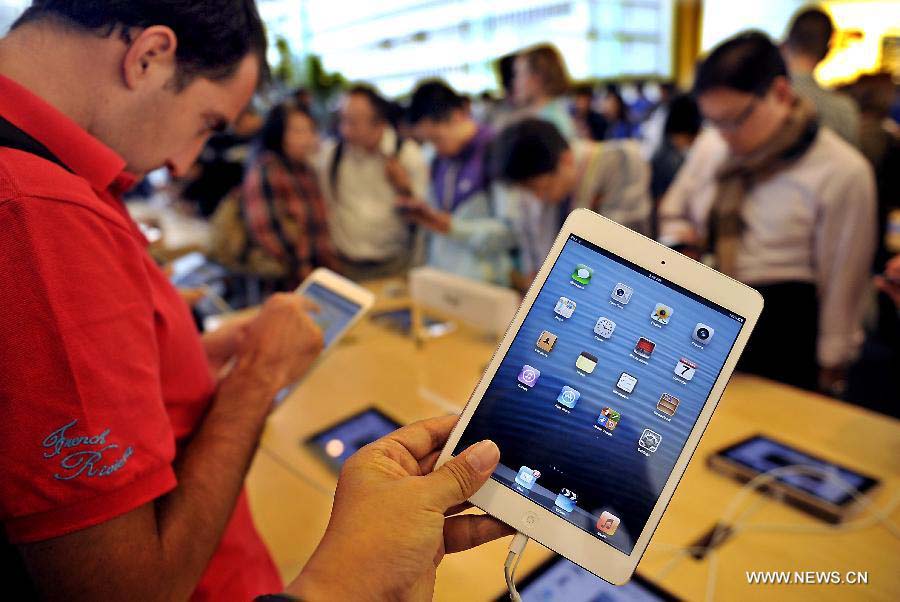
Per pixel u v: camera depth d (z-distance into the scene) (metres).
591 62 6.29
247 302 2.97
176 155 0.60
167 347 0.58
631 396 0.58
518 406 0.58
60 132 0.49
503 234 1.99
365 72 5.80
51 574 0.44
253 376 0.67
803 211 1.50
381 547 0.41
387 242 2.49
